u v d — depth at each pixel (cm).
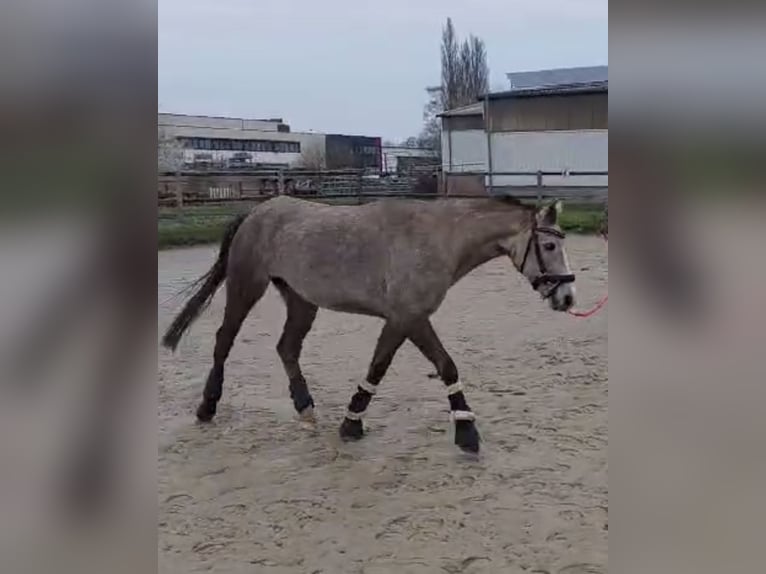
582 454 392
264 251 428
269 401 494
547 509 328
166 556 287
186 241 1306
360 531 310
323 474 371
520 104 1977
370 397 417
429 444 412
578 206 1634
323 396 505
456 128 2202
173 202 1625
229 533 308
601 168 1902
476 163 2180
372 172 1959
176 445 413
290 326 447
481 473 370
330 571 277
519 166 1995
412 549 293
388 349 403
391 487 355
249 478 367
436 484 357
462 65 4181
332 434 430
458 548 294
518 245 382
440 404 484
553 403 480
